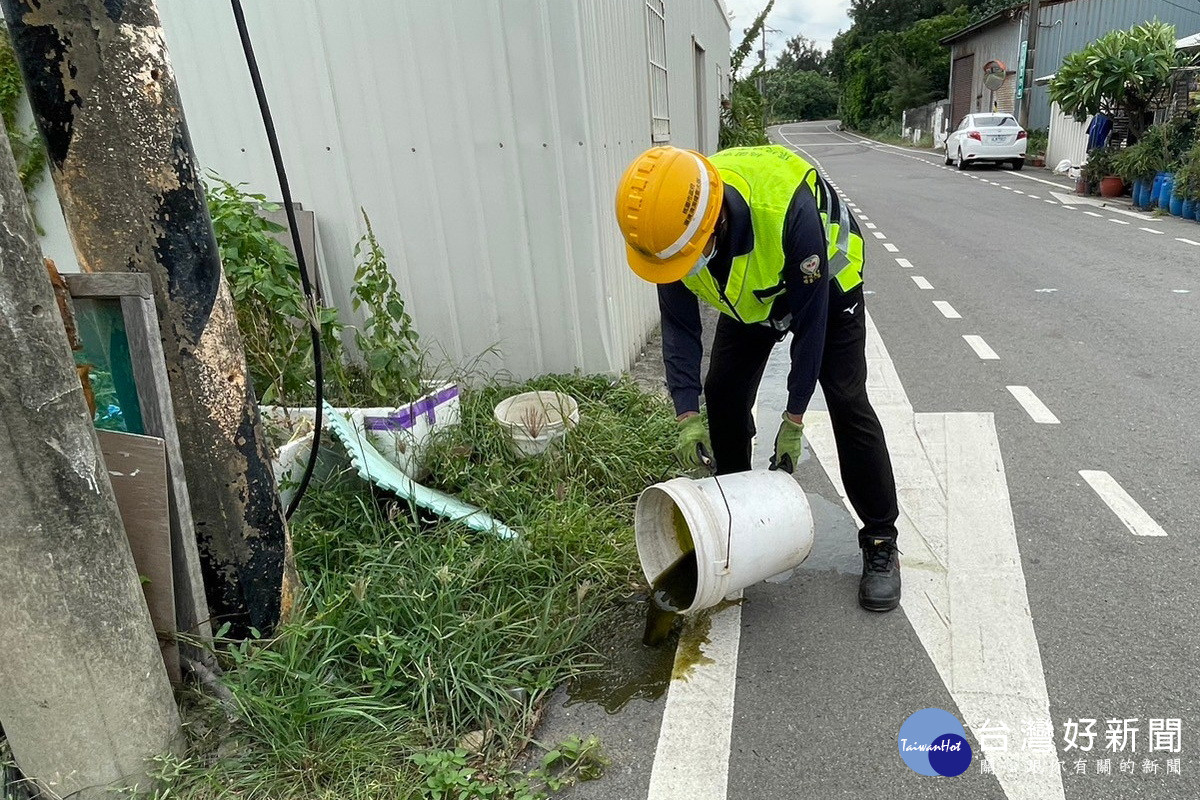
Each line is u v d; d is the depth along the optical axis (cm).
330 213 477
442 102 442
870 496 279
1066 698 238
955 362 546
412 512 316
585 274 460
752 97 1922
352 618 260
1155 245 953
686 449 289
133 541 225
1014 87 2880
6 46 466
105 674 196
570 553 310
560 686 259
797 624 281
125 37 209
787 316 264
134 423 236
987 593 290
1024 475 377
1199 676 243
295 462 334
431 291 479
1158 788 206
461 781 212
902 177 2028
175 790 209
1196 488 355
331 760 217
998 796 207
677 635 279
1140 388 479
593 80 436
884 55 5169
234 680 235
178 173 222
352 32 439
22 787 204
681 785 216
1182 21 2500
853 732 230
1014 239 1038
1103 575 296
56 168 217
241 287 373
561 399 404
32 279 174
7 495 175
